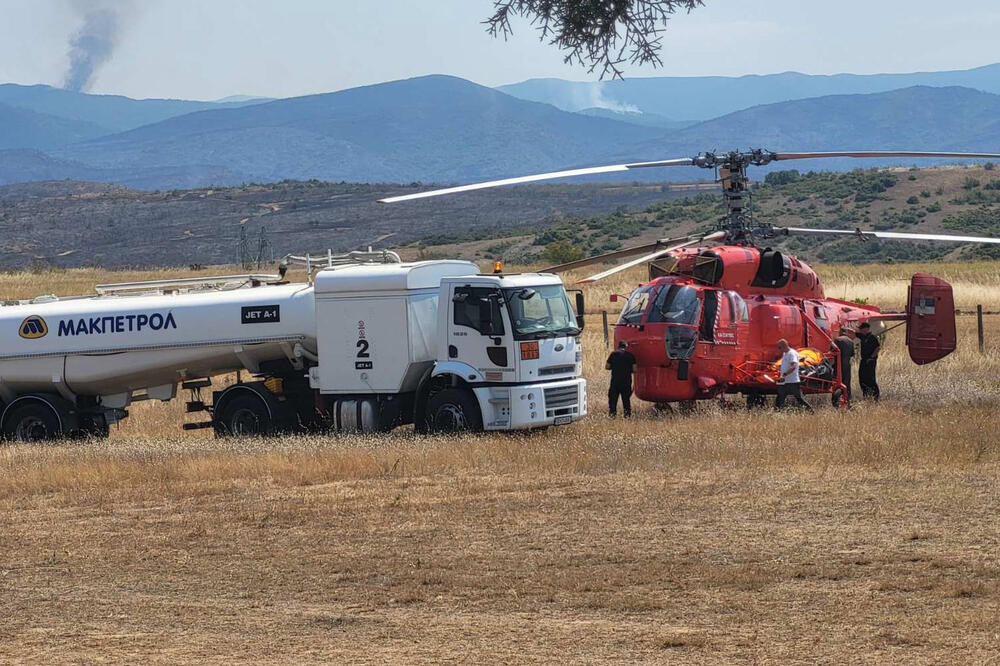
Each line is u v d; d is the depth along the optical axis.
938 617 23.23
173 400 72.62
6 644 24.08
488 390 52.47
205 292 59.62
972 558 27.75
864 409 54.84
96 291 61.72
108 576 29.72
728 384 59.25
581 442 46.62
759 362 60.06
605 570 28.02
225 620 25.41
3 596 28.09
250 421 57.22
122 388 60.56
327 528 34.06
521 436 50.84
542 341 52.69
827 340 61.31
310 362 58.59
